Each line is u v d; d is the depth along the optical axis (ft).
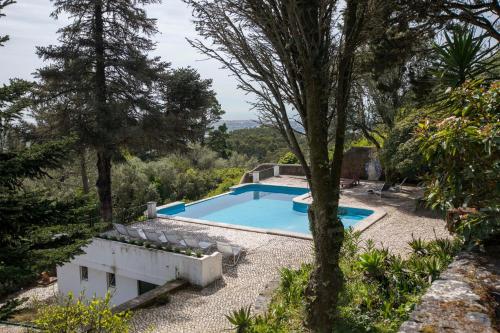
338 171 15.29
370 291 18.42
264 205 66.28
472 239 10.20
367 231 39.63
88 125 44.06
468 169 10.96
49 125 45.80
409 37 19.21
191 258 31.89
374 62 19.11
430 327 6.42
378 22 14.98
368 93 51.29
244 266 34.76
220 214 61.31
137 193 85.51
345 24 14.15
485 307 6.88
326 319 15.06
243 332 19.48
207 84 51.85
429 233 37.55
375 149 66.69
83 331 18.74
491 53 15.60
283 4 13.64
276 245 39.70
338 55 14.40
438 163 12.44
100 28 46.98
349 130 56.34
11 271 16.79
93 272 40.91
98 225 22.44
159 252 34.63
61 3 45.32
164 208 61.62
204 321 24.76
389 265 21.18
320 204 14.90
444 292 7.57
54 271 48.01
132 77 47.47
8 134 21.75
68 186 74.23
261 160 154.92
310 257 35.12
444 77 14.80
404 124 45.11
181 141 53.42
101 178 50.70
